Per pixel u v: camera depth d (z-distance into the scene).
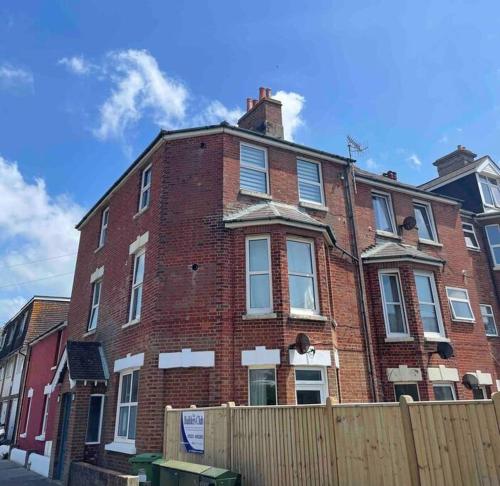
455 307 15.63
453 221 17.67
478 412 5.09
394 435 5.68
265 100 15.96
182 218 12.14
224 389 10.11
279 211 12.19
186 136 13.18
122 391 12.33
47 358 20.16
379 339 13.03
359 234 14.74
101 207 17.83
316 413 6.62
